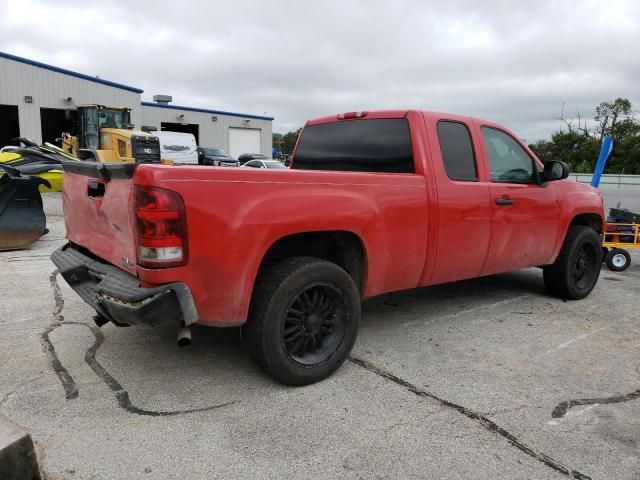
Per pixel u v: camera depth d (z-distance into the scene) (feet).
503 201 15.31
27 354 12.73
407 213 12.91
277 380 11.17
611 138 25.93
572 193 18.10
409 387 11.37
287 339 11.13
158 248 9.23
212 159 97.45
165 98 131.85
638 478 8.32
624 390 11.41
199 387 11.18
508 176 15.97
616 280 22.82
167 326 14.93
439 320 16.15
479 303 18.17
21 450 7.55
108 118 75.25
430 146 13.73
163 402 10.50
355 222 11.76
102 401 10.50
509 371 12.34
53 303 16.74
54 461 8.49
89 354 12.82
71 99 95.91
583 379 11.95
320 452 8.87
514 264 16.40
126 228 9.98
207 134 140.05
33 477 7.75
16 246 24.93
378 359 12.92
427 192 13.35
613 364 12.87
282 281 10.62
